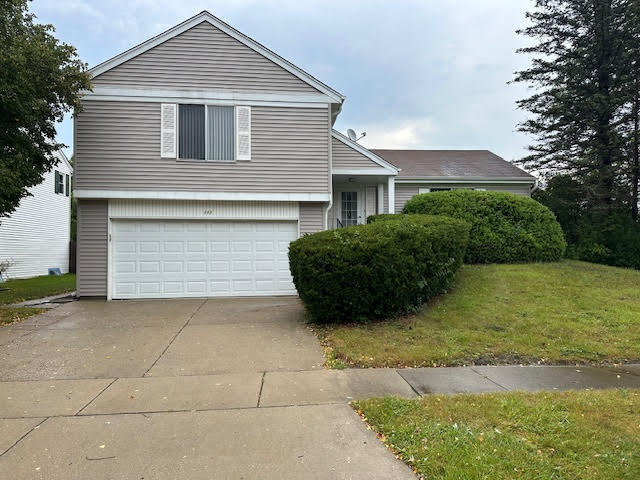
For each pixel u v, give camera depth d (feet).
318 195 36.88
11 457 9.94
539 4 57.06
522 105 60.34
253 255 36.58
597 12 53.98
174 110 35.04
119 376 15.81
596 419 11.55
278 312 28.02
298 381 15.20
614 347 19.21
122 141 34.32
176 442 10.66
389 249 22.54
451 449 9.87
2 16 27.17
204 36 35.68
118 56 34.40
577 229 52.44
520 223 38.01
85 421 11.94
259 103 36.32
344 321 23.31
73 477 9.11
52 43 29.22
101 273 34.60
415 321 23.00
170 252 35.47
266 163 36.29
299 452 10.12
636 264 48.21
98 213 34.68
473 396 13.39
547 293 27.94
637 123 55.52
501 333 20.93
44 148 31.09
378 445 10.44
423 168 55.57
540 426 11.11
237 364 17.20
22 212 60.13
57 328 23.57
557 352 18.62
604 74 55.21
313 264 22.62
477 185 53.57
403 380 15.30
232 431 11.26
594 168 56.44
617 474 8.86
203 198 35.27
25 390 14.39
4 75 25.64
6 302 33.76
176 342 20.51
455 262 28.37
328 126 37.27
